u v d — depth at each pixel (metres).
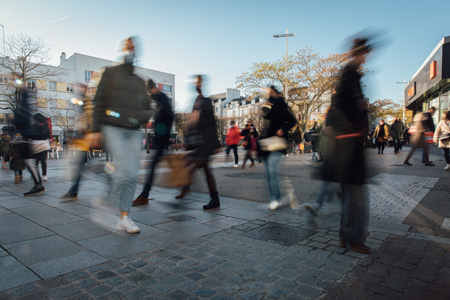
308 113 27.08
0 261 2.47
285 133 4.39
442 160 11.84
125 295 1.97
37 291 2.00
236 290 2.05
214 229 3.42
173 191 5.83
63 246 2.83
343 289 2.07
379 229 3.41
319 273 2.31
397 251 2.76
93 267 2.39
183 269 2.37
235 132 10.60
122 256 2.62
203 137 4.44
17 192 5.72
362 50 2.68
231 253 2.71
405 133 19.02
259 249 2.80
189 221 3.74
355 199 2.77
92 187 6.27
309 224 3.58
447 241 3.00
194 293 2.01
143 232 3.30
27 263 2.44
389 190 5.76
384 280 2.20
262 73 26.77
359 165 2.70
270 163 4.36
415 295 2.00
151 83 4.72
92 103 3.58
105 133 3.27
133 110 3.24
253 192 5.70
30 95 6.16
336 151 2.79
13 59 29.78
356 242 2.74
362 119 2.71
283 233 3.27
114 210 4.26
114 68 3.27
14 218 3.80
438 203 4.66
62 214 4.01
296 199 5.01
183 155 4.74
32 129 6.20
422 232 3.32
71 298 1.92
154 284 2.13
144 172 8.54
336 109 2.78
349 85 2.70
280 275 2.28
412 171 8.44
